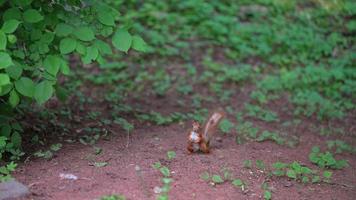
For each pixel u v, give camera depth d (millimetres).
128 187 8102
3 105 9289
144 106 13148
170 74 15617
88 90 14039
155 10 18422
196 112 12688
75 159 9164
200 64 16359
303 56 16812
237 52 16969
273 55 16906
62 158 9203
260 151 10156
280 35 17641
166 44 17094
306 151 10523
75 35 8305
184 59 16516
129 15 17562
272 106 13859
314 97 14180
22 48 8539
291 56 16875
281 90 14867
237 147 10266
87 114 11891
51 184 8141
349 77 15672
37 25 8469
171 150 9773
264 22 18500
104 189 8008
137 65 15969
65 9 8828
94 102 12984
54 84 8758
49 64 8289
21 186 7793
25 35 8461
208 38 17688
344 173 9445
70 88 13430
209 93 14578
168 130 11133
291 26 18219
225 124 11414
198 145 9531
